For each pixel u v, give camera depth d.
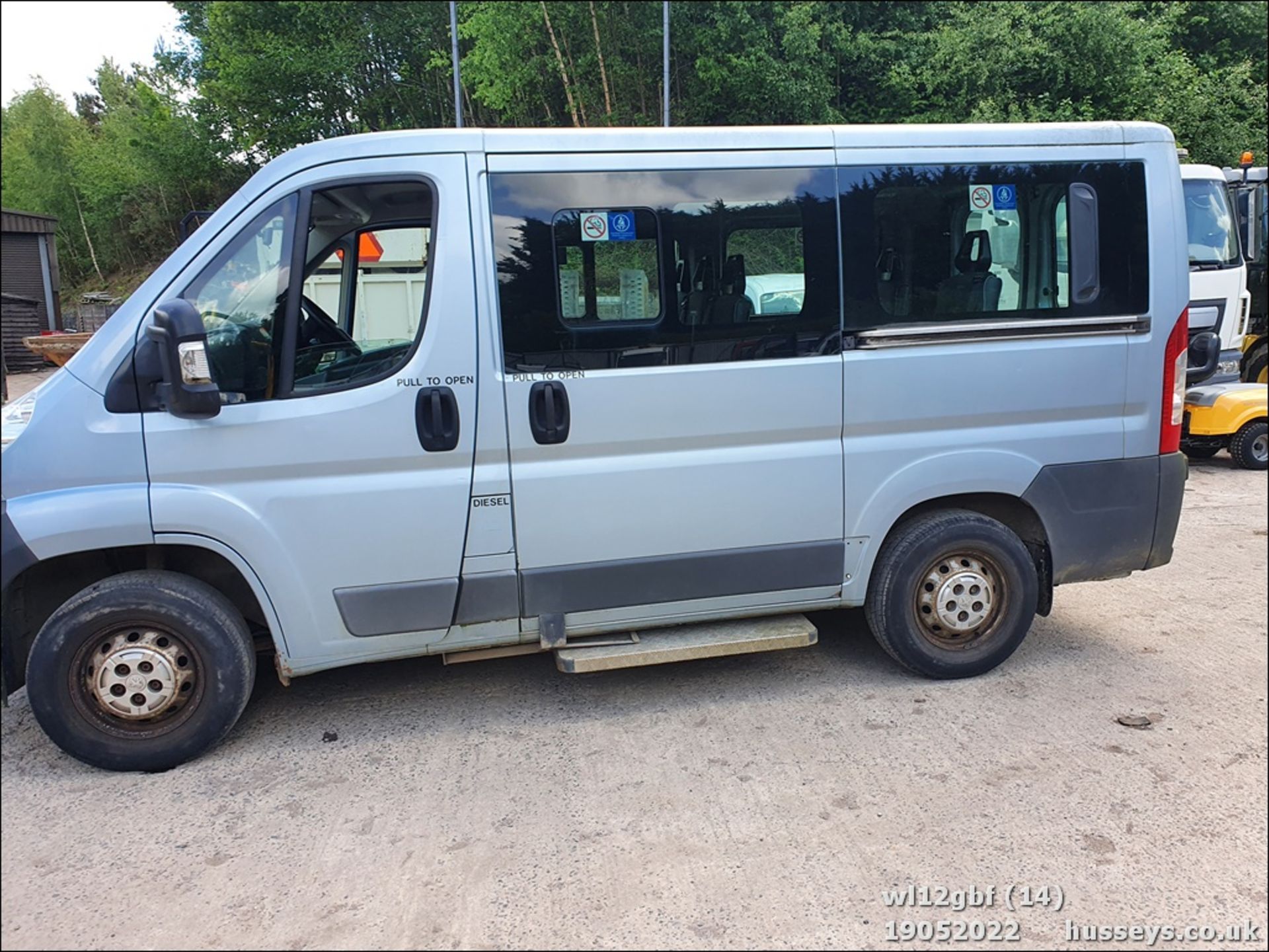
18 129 31.27
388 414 3.32
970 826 2.92
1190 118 17.70
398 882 2.68
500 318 3.38
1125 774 3.23
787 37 17.19
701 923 2.48
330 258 3.40
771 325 3.63
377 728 3.67
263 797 3.15
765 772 3.28
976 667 4.02
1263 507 7.33
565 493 3.50
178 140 24.47
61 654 3.18
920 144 3.76
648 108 19.34
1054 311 3.90
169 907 2.57
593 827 2.94
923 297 3.77
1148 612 4.94
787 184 3.63
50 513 3.10
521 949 2.39
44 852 2.83
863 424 3.76
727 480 3.65
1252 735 3.51
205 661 3.29
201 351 3.06
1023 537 4.16
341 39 21.81
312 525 3.32
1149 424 4.05
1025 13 17.83
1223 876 2.67
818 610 4.44
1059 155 3.87
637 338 3.50
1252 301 10.71
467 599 3.49
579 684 4.08
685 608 3.74
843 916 2.51
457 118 18.19
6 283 16.89
